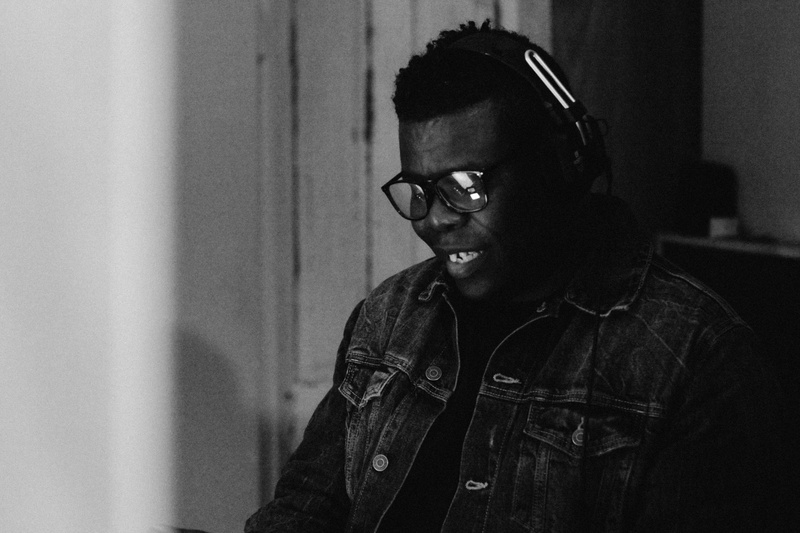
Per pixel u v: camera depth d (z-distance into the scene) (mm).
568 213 1057
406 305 1180
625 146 2213
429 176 967
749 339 956
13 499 1646
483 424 1028
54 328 1661
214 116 1808
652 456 949
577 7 2145
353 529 1075
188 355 1819
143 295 1754
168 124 1753
